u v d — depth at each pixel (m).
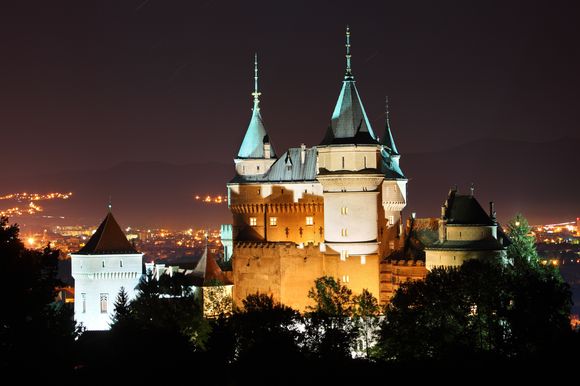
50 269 102.44
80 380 111.19
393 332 131.38
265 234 175.50
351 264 158.25
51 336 96.81
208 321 149.12
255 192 175.75
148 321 146.62
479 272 135.12
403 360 128.88
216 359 126.00
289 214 174.75
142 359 120.88
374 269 158.38
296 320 142.12
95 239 177.00
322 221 173.38
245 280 164.75
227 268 177.50
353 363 129.75
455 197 155.12
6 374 90.25
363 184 158.50
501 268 142.62
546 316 131.12
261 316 135.50
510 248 169.88
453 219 152.62
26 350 93.19
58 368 95.88
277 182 174.75
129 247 176.62
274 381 122.69
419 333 130.12
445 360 126.38
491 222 151.75
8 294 95.31
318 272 160.62
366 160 158.75
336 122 161.12
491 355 126.38
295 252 161.25
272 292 162.25
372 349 133.38
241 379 123.31
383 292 161.00
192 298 157.38
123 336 125.69
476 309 135.25
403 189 174.25
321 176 160.00
